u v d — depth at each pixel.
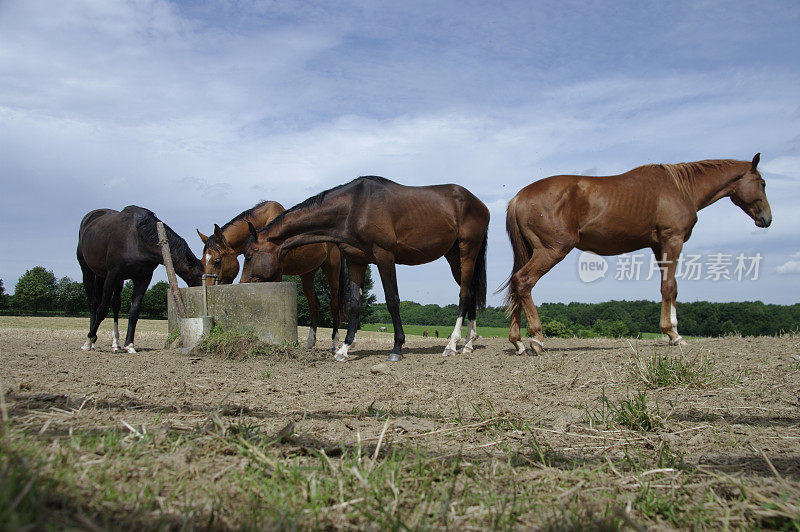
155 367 5.75
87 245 8.09
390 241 7.21
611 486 2.05
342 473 1.95
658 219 7.12
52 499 1.47
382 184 7.37
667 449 2.54
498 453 2.49
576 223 7.00
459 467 2.16
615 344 8.84
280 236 7.39
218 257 7.79
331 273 9.02
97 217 8.35
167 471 1.90
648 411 3.26
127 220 7.75
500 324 46.09
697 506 1.80
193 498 1.68
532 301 7.19
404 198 7.34
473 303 8.17
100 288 8.70
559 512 1.75
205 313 7.26
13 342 9.37
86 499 1.54
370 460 2.11
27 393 3.54
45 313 63.12
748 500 1.82
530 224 7.08
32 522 1.27
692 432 2.92
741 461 2.38
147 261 7.80
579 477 2.11
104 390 3.92
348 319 8.35
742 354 5.80
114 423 2.58
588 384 4.57
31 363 5.80
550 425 3.09
